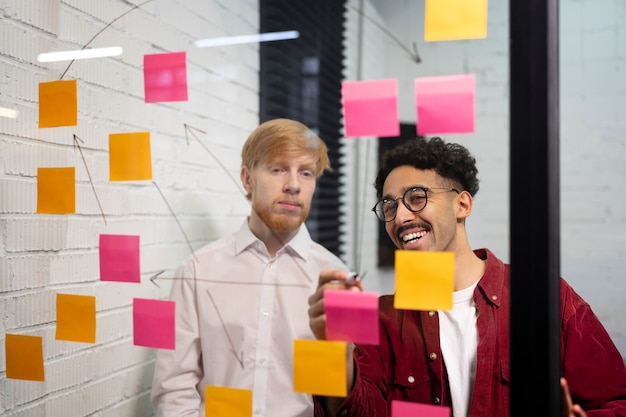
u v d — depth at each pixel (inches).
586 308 37.4
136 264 40.1
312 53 50.9
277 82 52.2
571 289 38.4
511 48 31.2
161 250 49.0
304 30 50.9
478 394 34.6
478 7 31.2
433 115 31.1
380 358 36.6
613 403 34.1
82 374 46.6
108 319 47.7
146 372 47.4
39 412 44.2
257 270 42.7
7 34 41.9
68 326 41.7
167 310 38.7
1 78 41.6
